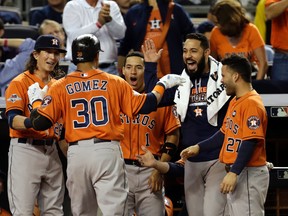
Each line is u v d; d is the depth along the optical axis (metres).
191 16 44.97
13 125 22.39
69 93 21.73
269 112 26.20
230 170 21.83
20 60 31.47
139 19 31.09
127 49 31.59
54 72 24.53
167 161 23.81
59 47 23.52
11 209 23.20
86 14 31.97
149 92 24.16
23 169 22.98
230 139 22.36
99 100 21.70
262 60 31.56
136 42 31.20
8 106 22.97
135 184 23.59
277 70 32.22
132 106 21.83
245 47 31.39
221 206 23.59
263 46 31.53
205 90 24.11
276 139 28.14
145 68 24.25
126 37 31.47
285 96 28.22
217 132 23.11
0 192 27.22
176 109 24.08
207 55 24.14
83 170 21.64
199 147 23.02
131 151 23.62
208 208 23.64
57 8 39.09
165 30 30.80
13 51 34.91
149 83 24.19
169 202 26.25
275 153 28.23
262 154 22.36
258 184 22.22
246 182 22.16
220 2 31.30
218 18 31.20
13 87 23.09
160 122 23.92
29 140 23.03
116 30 31.30
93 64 22.16
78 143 21.66
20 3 46.94
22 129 22.39
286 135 28.11
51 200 23.61
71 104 21.72
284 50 31.95
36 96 22.39
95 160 21.45
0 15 42.16
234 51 31.30
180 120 24.41
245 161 21.70
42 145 23.17
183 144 24.64
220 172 23.61
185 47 24.11
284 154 28.23
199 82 24.23
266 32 38.47
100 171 21.52
